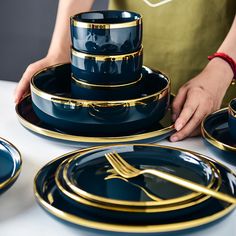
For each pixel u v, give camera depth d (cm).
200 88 104
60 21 133
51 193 73
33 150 94
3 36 249
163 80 104
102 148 82
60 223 71
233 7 146
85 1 135
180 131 98
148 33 153
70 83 108
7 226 70
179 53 151
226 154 87
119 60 94
